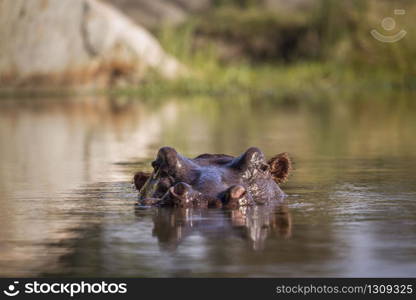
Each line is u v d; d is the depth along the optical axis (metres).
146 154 52.09
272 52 147.00
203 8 169.00
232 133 65.75
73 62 111.25
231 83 124.75
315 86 130.25
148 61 117.00
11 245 25.36
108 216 30.20
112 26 113.00
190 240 25.67
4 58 108.62
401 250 24.20
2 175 42.38
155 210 31.20
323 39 145.38
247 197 32.12
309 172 42.91
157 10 164.12
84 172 43.59
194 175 33.16
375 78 134.62
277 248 24.45
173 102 102.81
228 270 22.14
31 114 82.81
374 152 52.22
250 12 158.38
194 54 137.62
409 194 35.34
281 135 64.12
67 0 111.88
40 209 32.00
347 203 32.94
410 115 82.38
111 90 113.38
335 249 24.34
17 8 110.12
